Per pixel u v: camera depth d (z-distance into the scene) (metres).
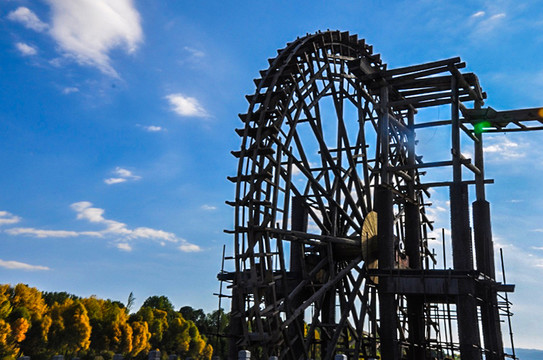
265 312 21.02
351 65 25.30
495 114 23.52
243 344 20.47
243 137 23.11
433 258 33.62
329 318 26.06
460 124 24.70
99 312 93.06
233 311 23.86
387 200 22.70
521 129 24.08
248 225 21.55
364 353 25.81
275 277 21.86
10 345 66.62
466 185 21.45
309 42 26.91
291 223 26.70
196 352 107.94
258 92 24.53
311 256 26.11
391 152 30.58
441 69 23.16
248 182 22.70
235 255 21.34
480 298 21.97
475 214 25.02
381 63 30.58
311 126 26.45
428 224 33.56
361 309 24.09
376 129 29.94
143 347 94.44
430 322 27.06
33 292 81.62
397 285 20.98
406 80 24.56
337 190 28.75
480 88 25.28
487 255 24.33
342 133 28.25
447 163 22.27
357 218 27.84
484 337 22.55
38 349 74.81
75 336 79.00
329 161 27.22
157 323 103.69
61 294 108.19
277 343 21.95
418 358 24.66
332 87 28.41
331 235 26.66
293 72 25.58
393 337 20.62
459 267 20.25
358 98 29.19
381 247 22.08
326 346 25.59
